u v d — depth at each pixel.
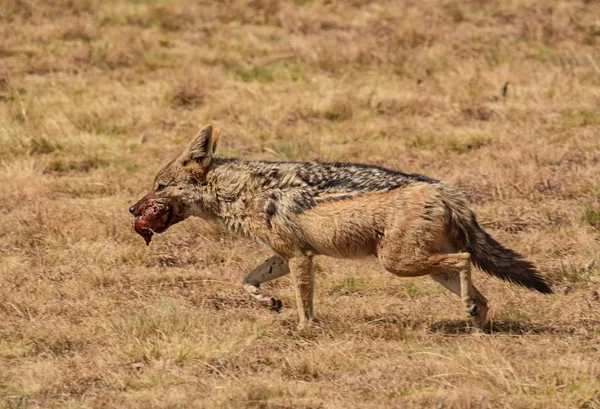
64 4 73.44
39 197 42.22
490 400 23.45
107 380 26.25
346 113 52.19
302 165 29.58
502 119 51.00
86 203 41.56
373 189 28.14
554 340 27.83
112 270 35.22
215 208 30.66
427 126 50.16
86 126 50.88
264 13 72.75
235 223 30.41
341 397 24.33
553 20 68.75
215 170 30.64
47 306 31.77
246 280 31.30
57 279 34.66
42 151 48.25
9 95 54.81
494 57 61.00
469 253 28.22
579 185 41.47
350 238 28.44
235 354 27.48
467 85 55.59
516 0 73.69
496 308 30.72
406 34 64.81
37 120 50.75
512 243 36.72
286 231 29.22
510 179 42.19
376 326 29.31
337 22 71.50
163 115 52.56
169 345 27.97
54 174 45.97
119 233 38.44
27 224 39.03
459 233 28.25
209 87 56.38
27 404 24.83
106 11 72.38
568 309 30.62
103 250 36.84
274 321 30.36
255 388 24.77
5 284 33.78
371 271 34.91
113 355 27.73
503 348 26.98
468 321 29.80
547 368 25.11
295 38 67.31
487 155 45.81
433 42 64.38
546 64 59.72
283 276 34.22
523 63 59.78
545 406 23.28
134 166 46.28
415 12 72.69
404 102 53.16
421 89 55.75
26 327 30.02
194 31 69.19
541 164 44.41
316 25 70.31
